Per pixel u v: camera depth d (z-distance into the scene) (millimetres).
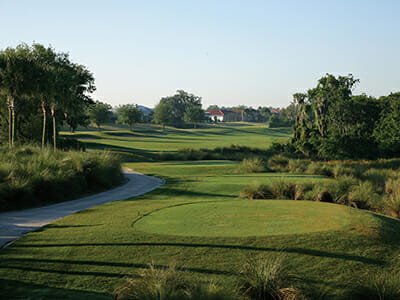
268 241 10242
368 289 8461
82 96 54938
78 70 53094
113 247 9953
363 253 10031
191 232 10969
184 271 8648
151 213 13586
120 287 7875
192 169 34688
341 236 10727
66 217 13703
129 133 104062
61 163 20766
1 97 44062
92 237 10766
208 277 8539
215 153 53031
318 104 58531
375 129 55344
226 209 13906
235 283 8258
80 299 7516
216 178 27250
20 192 16469
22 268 8852
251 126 174000
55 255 9594
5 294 7660
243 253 9578
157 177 29766
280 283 8188
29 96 40938
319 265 9312
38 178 17734
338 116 57906
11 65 38031
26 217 14156
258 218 12484
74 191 19594
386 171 32125
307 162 37844
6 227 12531
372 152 53188
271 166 34656
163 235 10688
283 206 14289
